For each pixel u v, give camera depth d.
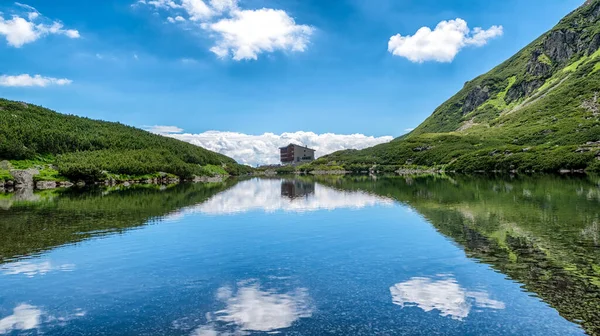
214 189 72.94
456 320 11.20
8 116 127.19
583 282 14.07
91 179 99.75
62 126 139.75
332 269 16.47
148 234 24.72
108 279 15.51
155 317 11.77
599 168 100.81
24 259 18.69
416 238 22.42
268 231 25.42
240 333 10.59
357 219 30.22
